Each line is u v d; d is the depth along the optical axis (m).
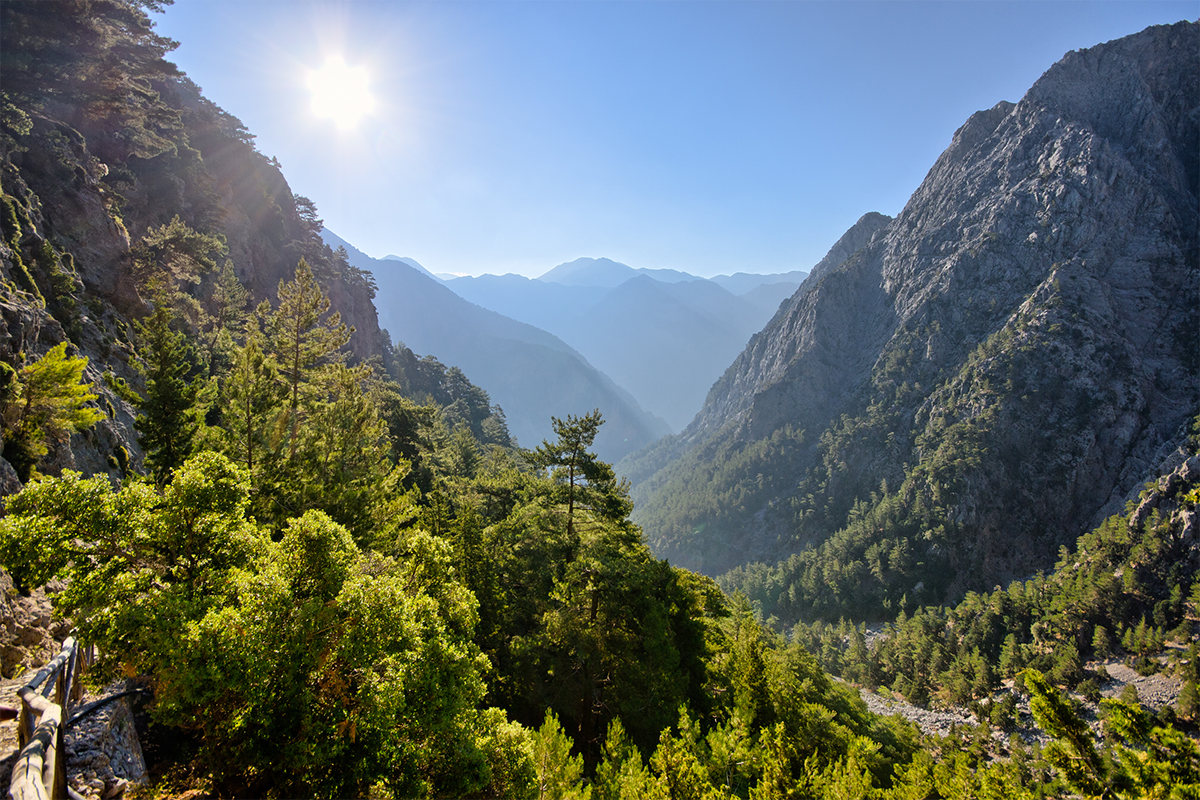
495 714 12.73
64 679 8.12
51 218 38.09
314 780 8.27
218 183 89.69
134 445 28.19
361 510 21.34
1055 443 129.12
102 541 8.18
